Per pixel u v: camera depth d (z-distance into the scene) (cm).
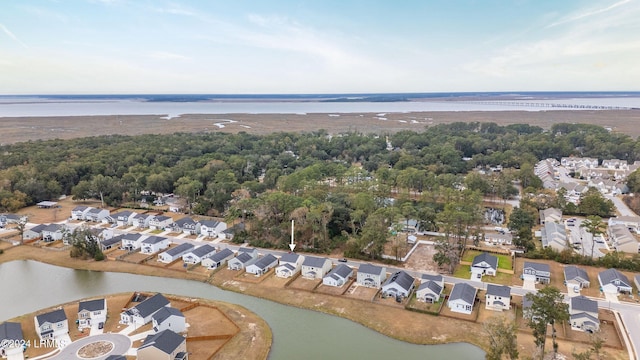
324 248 10031
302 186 13412
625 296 7650
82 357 5894
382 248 9619
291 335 6662
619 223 11462
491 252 9912
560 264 9181
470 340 6456
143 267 9306
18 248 10356
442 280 8181
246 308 7506
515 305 7350
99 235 10731
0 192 13412
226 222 11244
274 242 10469
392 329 6800
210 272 9000
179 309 7319
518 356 5800
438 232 11175
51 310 7281
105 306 6981
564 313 5906
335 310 7438
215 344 6331
